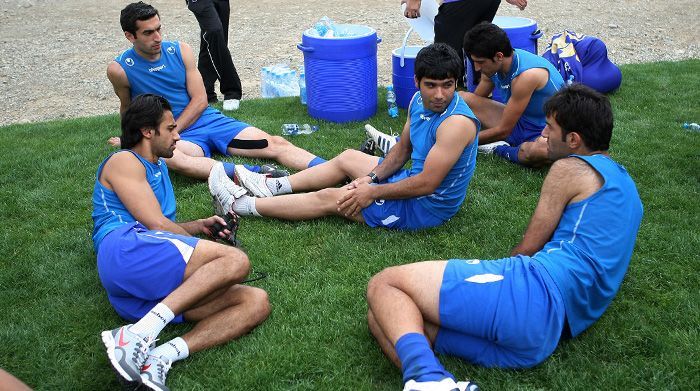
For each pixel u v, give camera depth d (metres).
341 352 2.97
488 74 4.92
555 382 2.71
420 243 3.92
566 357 2.88
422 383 2.36
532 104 5.03
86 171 5.19
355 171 4.33
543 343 2.66
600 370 2.76
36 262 3.87
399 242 3.95
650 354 2.88
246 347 3.00
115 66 5.17
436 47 3.60
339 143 5.70
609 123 2.87
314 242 4.00
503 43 4.72
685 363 2.78
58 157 5.52
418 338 2.53
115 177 3.28
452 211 4.09
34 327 3.21
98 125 6.48
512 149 5.08
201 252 3.02
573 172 2.83
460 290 2.65
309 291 3.47
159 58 5.20
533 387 2.67
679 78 7.24
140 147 3.39
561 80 4.99
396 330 2.59
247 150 5.31
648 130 5.61
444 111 3.74
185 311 3.08
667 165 4.88
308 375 2.87
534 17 12.48
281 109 6.75
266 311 3.19
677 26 11.52
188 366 2.90
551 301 2.65
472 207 4.35
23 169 5.25
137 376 2.62
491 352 2.75
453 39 6.21
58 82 9.57
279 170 4.73
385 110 6.59
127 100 5.35
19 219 4.46
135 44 5.08
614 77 6.68
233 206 4.29
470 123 3.72
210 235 3.63
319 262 3.77
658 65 7.89
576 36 6.80
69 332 3.20
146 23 4.93
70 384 2.84
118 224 3.24
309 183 4.48
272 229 4.15
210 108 5.54
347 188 4.07
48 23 13.38
